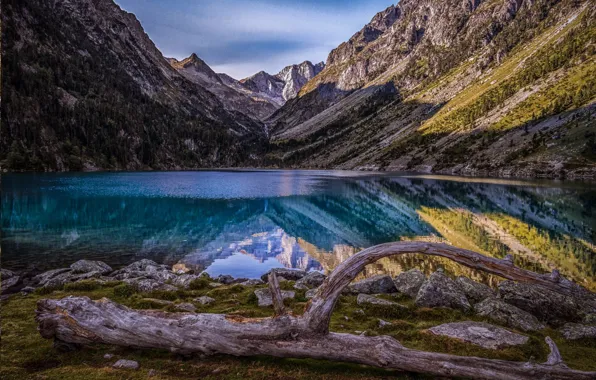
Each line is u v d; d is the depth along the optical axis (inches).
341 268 378.9
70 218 1910.7
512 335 436.8
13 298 627.2
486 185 4126.5
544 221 1932.8
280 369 357.7
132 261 1143.0
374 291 666.2
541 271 1082.7
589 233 1631.4
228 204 2655.0
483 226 1812.3
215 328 376.2
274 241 1521.9
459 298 574.6
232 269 1110.4
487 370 343.0
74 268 884.6
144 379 328.2
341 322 497.7
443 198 2984.7
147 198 2869.1
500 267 381.1
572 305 550.3
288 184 4606.3
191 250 1327.5
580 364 391.9
